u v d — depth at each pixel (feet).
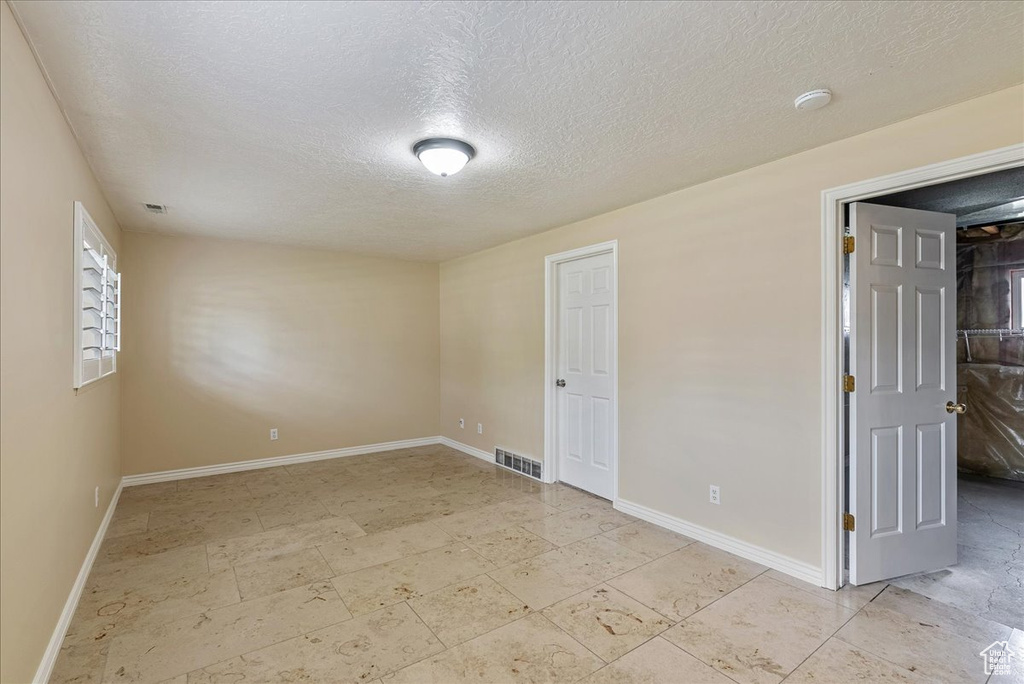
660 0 4.67
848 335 8.30
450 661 6.34
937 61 5.75
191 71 5.88
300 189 10.28
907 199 10.37
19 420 5.19
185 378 14.76
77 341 7.57
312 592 8.07
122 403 13.80
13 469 5.03
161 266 14.42
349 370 17.63
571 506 12.21
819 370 8.22
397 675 6.08
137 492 13.34
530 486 13.93
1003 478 14.67
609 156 8.59
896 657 6.38
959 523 11.23
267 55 5.56
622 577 8.54
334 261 17.33
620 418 11.84
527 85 6.26
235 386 15.52
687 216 10.30
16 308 5.09
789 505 8.63
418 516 11.55
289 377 16.46
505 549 9.71
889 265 8.33
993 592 8.05
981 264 15.48
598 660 6.35
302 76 6.01
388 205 11.49
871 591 8.06
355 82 6.16
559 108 6.86
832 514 8.09
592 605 7.64
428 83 6.20
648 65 5.82
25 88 5.27
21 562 5.26
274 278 16.16
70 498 7.38
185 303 14.75
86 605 7.65
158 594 7.99
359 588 8.19
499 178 9.66
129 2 4.65
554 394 14.21
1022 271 14.69
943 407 8.79
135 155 8.39
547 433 14.28
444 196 10.82
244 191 10.39
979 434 15.14
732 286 9.48
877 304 8.23
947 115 6.88
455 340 18.72
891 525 8.38
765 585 8.25
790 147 8.22
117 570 8.83
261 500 12.72
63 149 6.90
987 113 6.55
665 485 10.80
